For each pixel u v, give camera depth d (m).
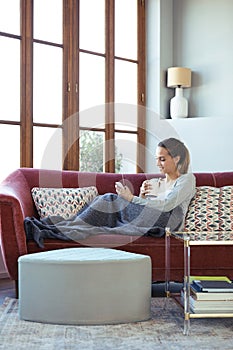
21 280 3.32
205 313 3.04
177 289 4.27
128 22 6.08
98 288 3.20
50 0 5.27
